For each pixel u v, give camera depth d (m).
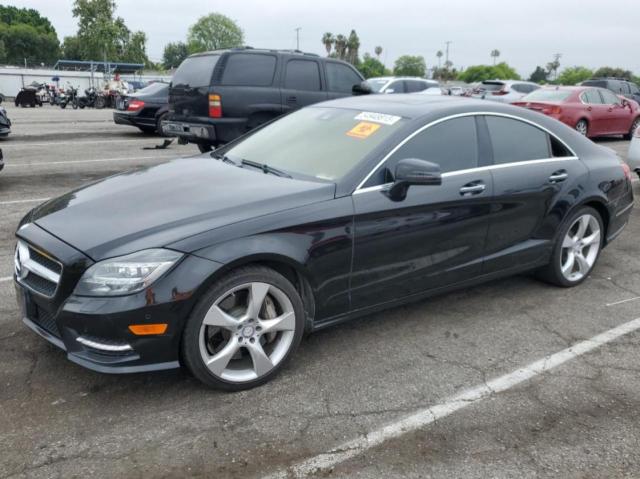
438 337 3.92
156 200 3.32
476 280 4.19
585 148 4.80
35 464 2.59
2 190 7.82
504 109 4.33
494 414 3.07
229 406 3.07
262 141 4.33
